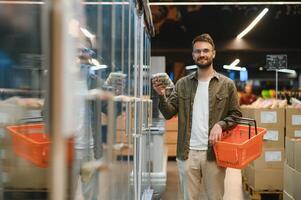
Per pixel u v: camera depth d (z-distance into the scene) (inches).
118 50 72.7
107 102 61.7
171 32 439.8
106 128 61.2
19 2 34.7
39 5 34.1
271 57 248.5
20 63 35.4
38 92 35.3
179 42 439.5
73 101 34.2
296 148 156.3
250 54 444.8
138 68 115.5
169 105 121.5
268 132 196.1
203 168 114.8
